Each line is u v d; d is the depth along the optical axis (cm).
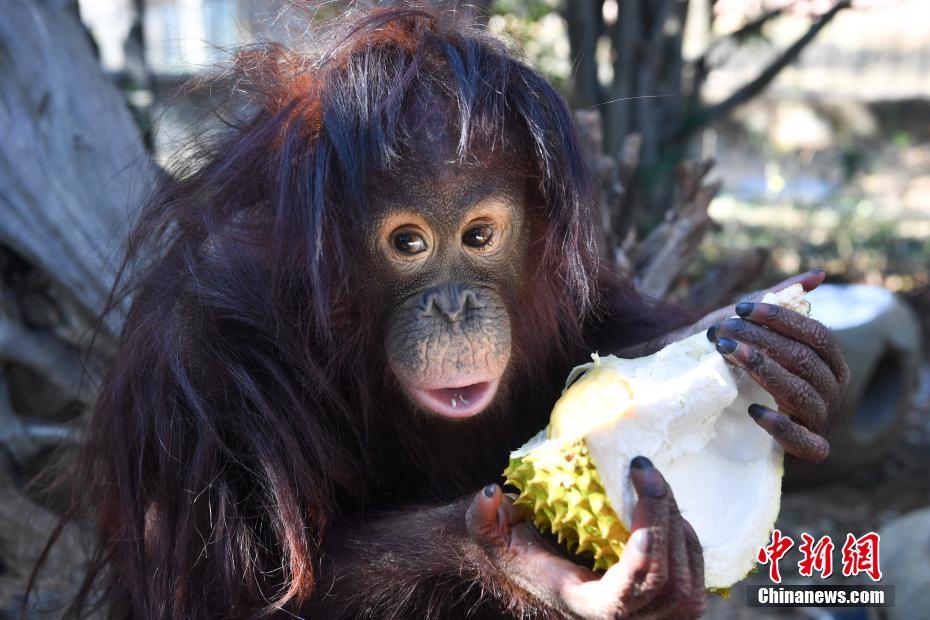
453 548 220
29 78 395
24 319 388
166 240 276
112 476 262
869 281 887
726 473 204
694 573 176
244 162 252
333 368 250
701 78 683
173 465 243
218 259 256
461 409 225
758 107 1254
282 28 291
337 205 235
